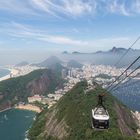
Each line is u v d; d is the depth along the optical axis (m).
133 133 158.38
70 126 147.62
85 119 141.00
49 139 157.88
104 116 47.97
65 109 178.88
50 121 181.00
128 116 185.12
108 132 113.38
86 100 168.50
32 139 173.12
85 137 121.12
